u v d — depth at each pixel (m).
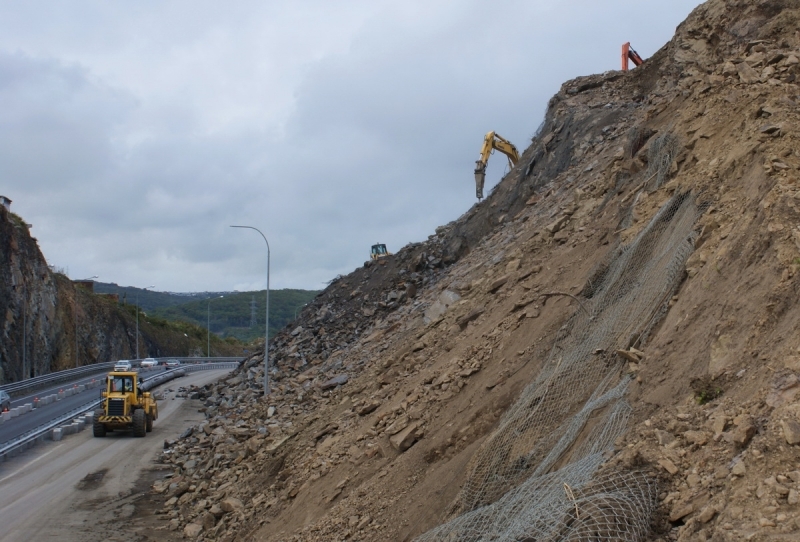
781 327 5.12
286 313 152.50
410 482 8.42
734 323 5.64
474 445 7.96
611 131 20.09
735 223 6.91
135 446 20.80
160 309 145.88
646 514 4.48
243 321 148.50
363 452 10.23
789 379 4.53
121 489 15.40
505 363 9.45
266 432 16.38
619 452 5.29
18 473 17.06
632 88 24.02
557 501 5.04
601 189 13.45
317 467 11.02
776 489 3.79
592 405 6.55
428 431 9.34
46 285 51.78
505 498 6.09
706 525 4.04
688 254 7.32
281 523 10.02
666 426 5.21
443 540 6.26
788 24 11.00
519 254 14.41
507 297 12.29
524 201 22.39
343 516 8.61
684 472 4.64
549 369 8.20
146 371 50.34
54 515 13.32
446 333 13.56
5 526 12.58
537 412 7.40
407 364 13.49
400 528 7.54
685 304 6.60
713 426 4.77
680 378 5.80
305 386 20.28
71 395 36.44
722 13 14.69
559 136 22.81
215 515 12.12
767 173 6.82
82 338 56.84
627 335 7.32
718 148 8.80
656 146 11.08
